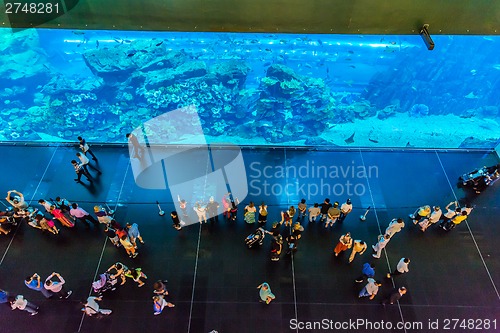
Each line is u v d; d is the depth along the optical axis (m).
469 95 12.84
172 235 10.17
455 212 9.87
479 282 9.25
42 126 13.20
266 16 7.82
